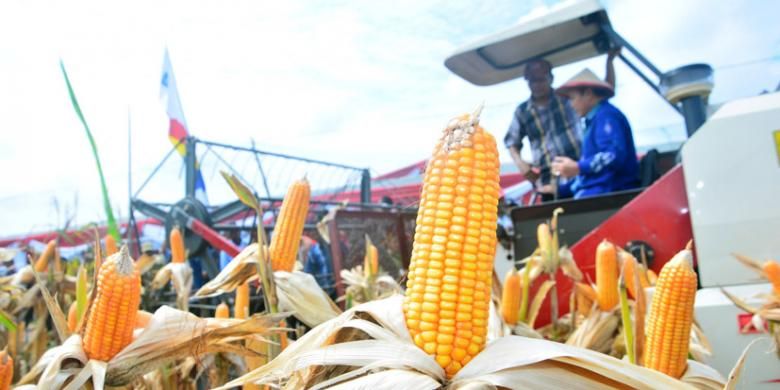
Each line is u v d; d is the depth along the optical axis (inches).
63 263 203.0
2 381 84.0
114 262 83.8
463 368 55.3
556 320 158.9
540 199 277.9
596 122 232.8
